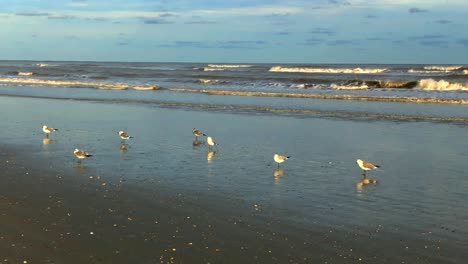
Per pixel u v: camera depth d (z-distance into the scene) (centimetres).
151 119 2670
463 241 944
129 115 2833
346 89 4422
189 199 1198
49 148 1842
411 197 1241
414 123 2522
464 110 2961
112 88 4681
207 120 2633
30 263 823
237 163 1616
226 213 1095
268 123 2525
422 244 927
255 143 1983
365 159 1695
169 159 1667
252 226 1013
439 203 1193
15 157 1678
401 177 1451
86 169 1505
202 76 6538
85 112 2959
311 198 1222
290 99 3631
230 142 2005
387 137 2127
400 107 3130
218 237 951
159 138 2086
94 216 1066
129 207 1131
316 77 6016
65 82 5319
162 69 9588
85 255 859
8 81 5575
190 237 949
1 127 2356
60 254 862
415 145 1950
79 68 10262
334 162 1648
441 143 1989
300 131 2280
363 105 3244
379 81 4709
